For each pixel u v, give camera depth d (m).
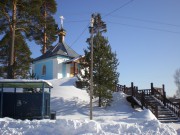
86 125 13.48
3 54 43.19
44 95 24.66
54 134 13.24
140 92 33.03
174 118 27.62
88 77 30.45
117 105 31.58
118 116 26.84
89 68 30.59
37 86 25.73
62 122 13.69
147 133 13.68
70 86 35.94
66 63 45.53
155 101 31.45
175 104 29.66
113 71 30.80
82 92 34.88
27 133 13.43
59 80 39.16
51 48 49.44
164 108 29.83
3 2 34.19
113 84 30.42
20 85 24.72
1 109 23.20
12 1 34.25
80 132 13.19
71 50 49.53
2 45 40.75
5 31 36.50
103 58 30.33
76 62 44.41
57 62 45.44
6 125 14.27
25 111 24.25
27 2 34.97
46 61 47.59
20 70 41.75
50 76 46.12
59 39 50.62
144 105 30.00
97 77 30.09
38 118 23.59
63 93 33.41
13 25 34.69
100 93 29.75
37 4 35.31
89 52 30.98
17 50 41.88
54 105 30.39
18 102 24.42
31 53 43.38
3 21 35.50
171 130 14.34
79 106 30.53
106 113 28.91
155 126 14.41
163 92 31.25
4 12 34.78
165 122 26.55
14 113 24.19
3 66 43.31
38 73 48.81
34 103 24.42
